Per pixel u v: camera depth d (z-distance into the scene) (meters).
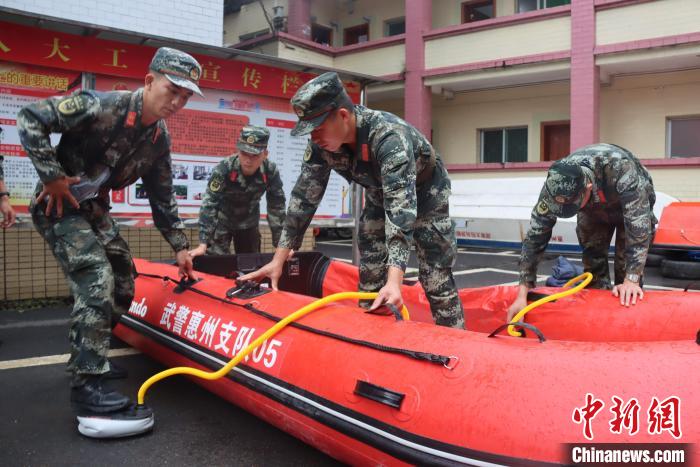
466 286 7.10
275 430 2.77
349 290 4.25
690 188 10.55
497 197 11.38
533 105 13.17
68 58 5.34
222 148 6.32
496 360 1.86
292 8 14.10
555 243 10.22
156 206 3.19
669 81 11.56
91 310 2.57
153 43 5.60
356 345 2.19
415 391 1.89
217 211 4.74
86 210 2.89
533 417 1.68
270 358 2.43
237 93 6.37
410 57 12.93
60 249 2.64
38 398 3.15
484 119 13.85
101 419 2.57
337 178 7.17
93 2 6.25
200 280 3.40
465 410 1.76
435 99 14.48
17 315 5.22
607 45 10.76
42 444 2.58
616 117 12.17
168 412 2.96
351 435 2.01
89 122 2.54
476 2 13.61
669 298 2.97
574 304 3.17
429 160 2.84
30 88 5.23
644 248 3.05
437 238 2.97
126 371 3.49
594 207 3.48
